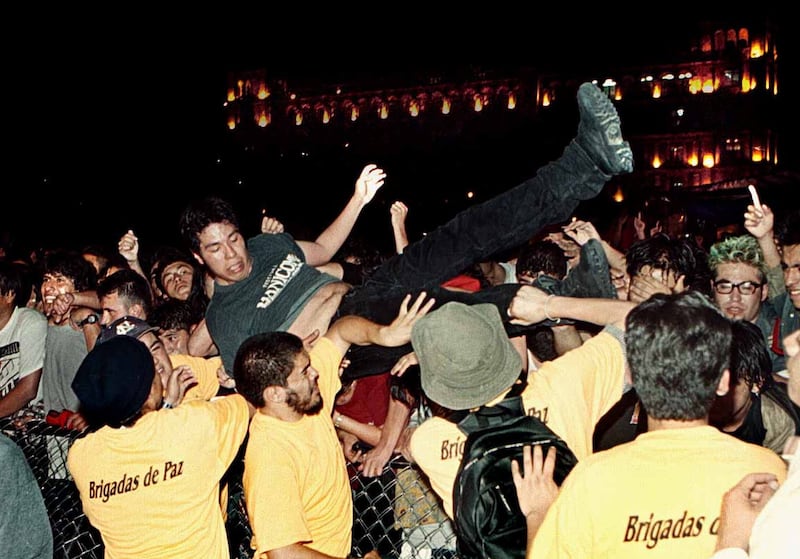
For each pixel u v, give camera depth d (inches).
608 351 98.9
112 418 108.5
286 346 105.2
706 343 74.8
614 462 76.8
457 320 90.9
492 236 141.8
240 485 130.6
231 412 113.1
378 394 152.3
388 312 139.1
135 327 122.6
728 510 70.7
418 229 888.9
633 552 74.4
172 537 108.9
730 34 910.4
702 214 448.1
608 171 135.2
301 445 106.4
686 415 75.8
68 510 143.8
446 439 94.7
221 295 149.3
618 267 159.5
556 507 78.7
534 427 88.7
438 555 122.0
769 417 117.3
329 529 110.3
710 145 934.4
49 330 182.4
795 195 439.5
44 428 146.9
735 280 145.8
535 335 134.6
